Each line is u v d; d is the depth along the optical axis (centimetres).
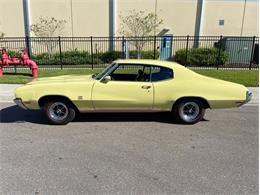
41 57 1712
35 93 505
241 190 300
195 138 464
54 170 343
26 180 318
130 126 524
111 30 1908
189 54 1628
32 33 1906
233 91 520
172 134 483
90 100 509
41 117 579
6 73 1205
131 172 339
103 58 1777
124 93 510
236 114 628
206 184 312
